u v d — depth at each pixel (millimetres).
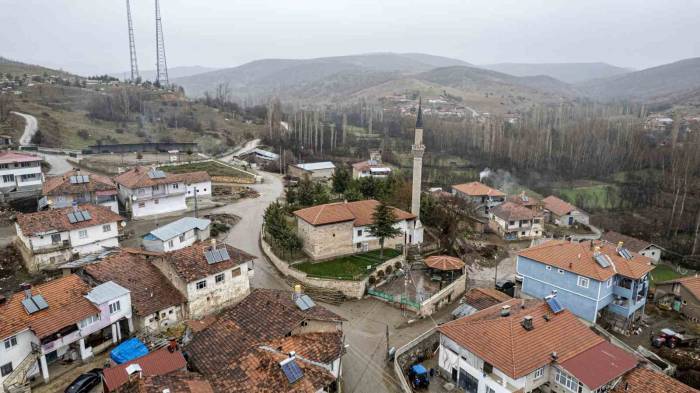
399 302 58594
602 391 37500
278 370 33781
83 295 42688
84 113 168125
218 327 41031
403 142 190125
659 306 62500
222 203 95438
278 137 176125
